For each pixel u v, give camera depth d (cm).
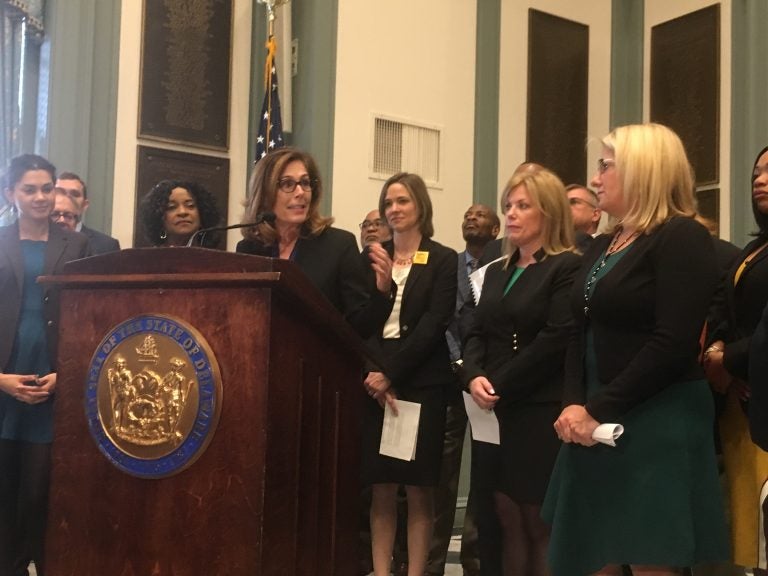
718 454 231
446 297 296
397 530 365
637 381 175
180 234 269
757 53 507
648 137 192
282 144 469
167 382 143
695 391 183
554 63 585
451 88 544
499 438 244
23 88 441
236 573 137
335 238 242
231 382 140
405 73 526
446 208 535
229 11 493
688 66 562
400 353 283
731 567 247
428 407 285
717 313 242
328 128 493
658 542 173
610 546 179
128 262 149
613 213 198
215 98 485
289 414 149
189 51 477
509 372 237
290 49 496
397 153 519
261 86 500
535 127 573
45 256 267
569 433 184
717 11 543
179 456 140
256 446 138
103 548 145
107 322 150
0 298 261
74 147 434
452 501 361
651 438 179
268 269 139
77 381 151
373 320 226
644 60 600
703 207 539
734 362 205
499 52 562
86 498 148
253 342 140
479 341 262
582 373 199
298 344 155
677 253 179
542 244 257
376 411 289
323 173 488
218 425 140
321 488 173
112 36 452
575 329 203
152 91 463
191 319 144
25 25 436
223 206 484
